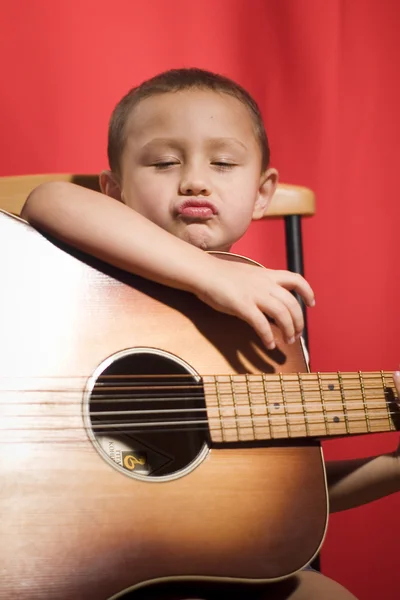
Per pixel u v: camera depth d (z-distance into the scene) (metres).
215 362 1.05
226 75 1.89
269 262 1.92
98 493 0.91
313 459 1.02
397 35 1.97
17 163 1.81
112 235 1.03
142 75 1.85
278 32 1.93
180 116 1.22
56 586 0.86
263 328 1.04
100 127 1.84
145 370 1.07
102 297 1.03
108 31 1.84
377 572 1.88
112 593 0.87
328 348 1.92
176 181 1.21
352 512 1.89
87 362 0.98
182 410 0.99
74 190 1.10
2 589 0.85
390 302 1.94
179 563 0.91
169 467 1.08
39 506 0.89
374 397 1.08
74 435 0.93
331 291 1.93
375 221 1.95
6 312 0.98
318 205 1.93
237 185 1.23
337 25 1.95
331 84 1.94
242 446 1.00
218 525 0.94
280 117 1.92
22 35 1.82
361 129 1.95
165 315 1.05
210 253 1.14
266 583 0.94
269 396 1.03
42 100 1.82
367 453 1.90
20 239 1.02
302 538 0.97
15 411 0.93
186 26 1.88
